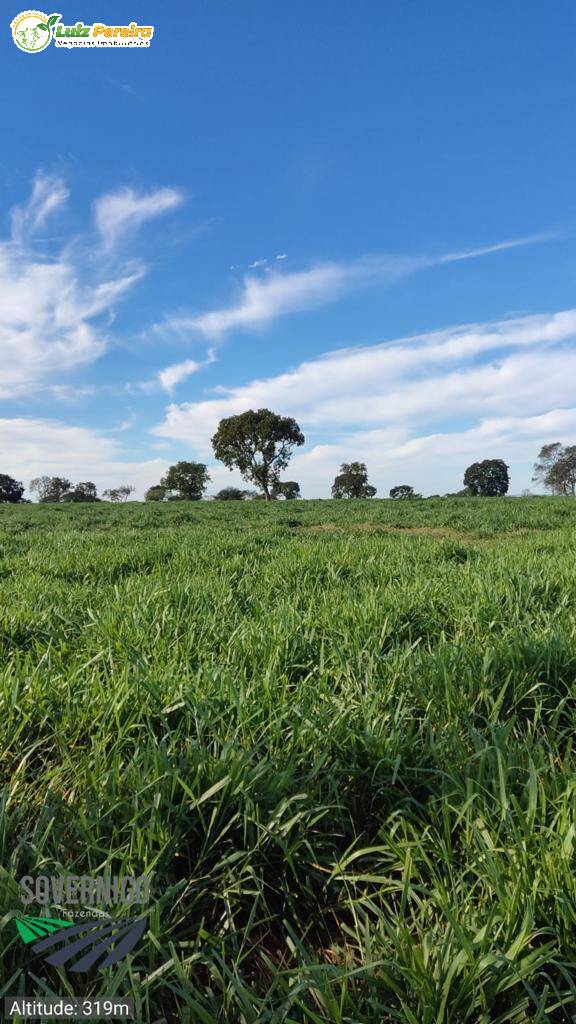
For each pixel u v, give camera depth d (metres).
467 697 2.50
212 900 1.66
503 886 1.44
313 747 2.08
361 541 8.51
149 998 1.35
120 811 1.76
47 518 18.83
